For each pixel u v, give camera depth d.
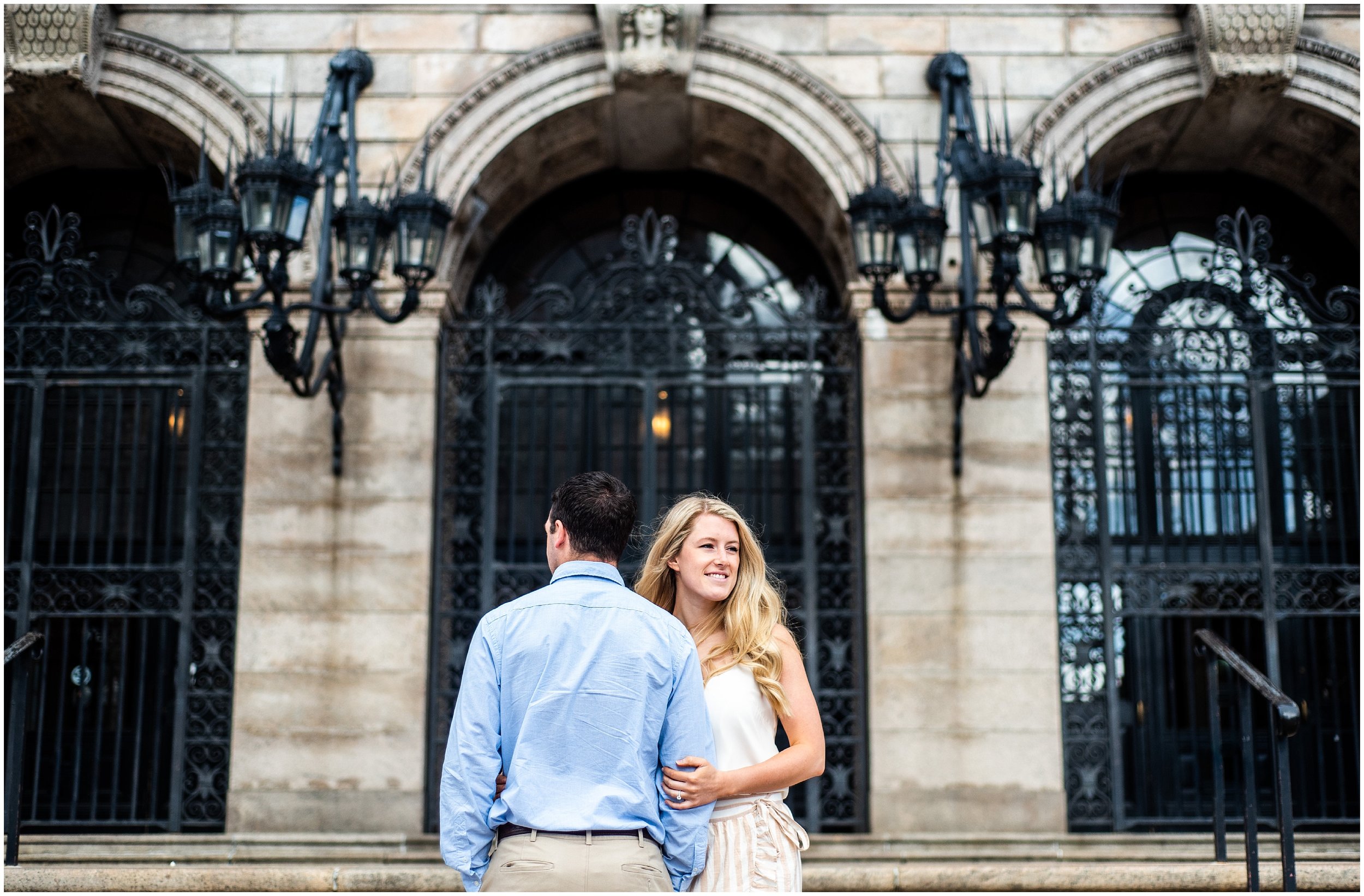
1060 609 7.69
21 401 8.18
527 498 8.43
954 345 7.56
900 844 6.96
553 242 8.97
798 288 8.95
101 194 8.96
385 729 7.18
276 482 7.45
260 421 7.52
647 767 2.82
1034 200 6.32
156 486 7.82
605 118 8.19
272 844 6.83
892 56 7.99
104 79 7.89
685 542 3.32
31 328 7.90
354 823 7.08
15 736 5.63
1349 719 7.94
